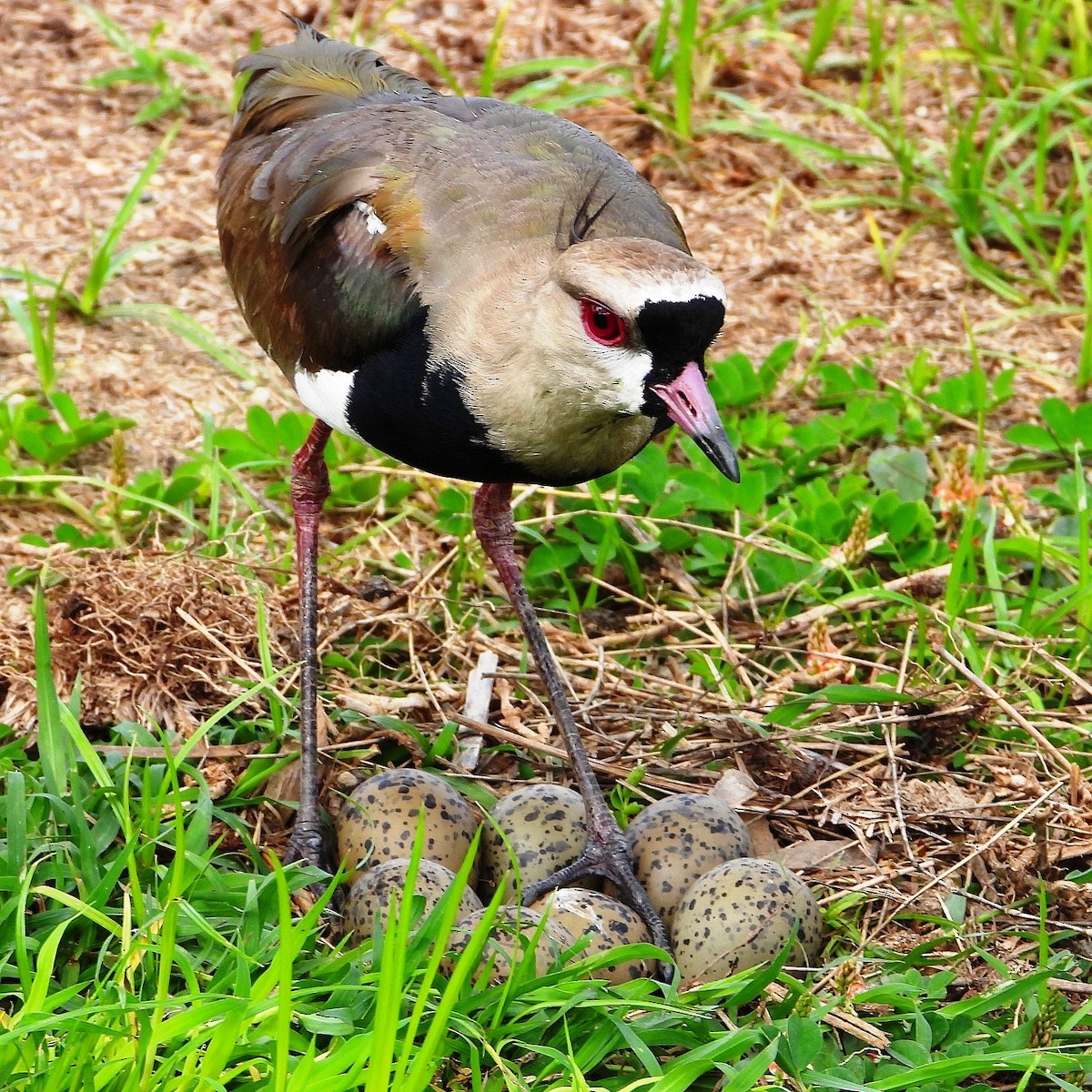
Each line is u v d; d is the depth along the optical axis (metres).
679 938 8.21
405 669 10.39
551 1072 7.31
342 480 11.83
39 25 16.53
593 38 16.55
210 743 9.55
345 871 8.50
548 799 8.94
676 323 7.89
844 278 14.20
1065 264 14.16
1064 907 8.60
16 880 7.68
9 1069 6.61
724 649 10.31
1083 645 10.46
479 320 8.42
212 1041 6.62
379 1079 6.29
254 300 9.64
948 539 11.54
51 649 9.70
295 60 10.12
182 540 11.23
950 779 9.59
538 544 11.64
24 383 12.67
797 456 12.08
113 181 14.73
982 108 14.74
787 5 17.16
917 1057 7.44
